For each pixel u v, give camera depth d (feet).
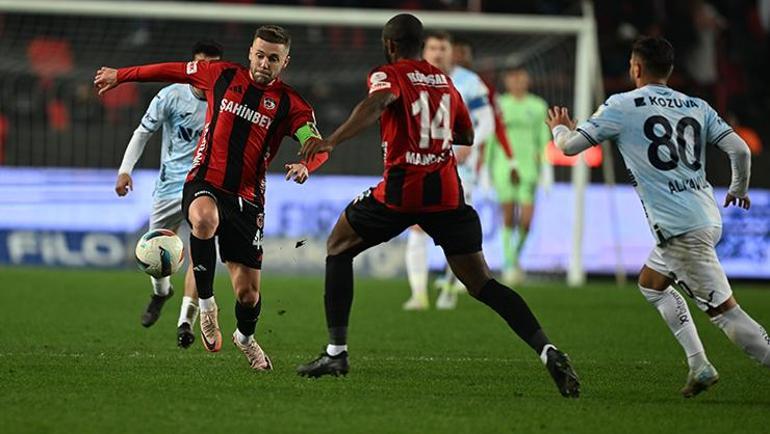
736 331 82.48
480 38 227.40
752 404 83.76
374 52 241.14
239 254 92.32
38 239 207.31
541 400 83.10
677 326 84.74
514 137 198.29
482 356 109.29
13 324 128.57
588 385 91.40
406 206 82.07
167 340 116.67
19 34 235.81
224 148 91.81
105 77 93.09
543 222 212.02
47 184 208.03
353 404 79.56
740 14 275.80
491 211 209.46
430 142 81.92
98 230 207.62
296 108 92.84
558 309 157.17
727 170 213.66
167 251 96.02
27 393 81.46
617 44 265.13
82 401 78.54
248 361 97.40
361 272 210.38
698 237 82.12
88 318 136.26
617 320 144.87
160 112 106.63
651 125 83.15
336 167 211.82
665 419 76.59
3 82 225.56
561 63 223.10
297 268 208.64
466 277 83.71
